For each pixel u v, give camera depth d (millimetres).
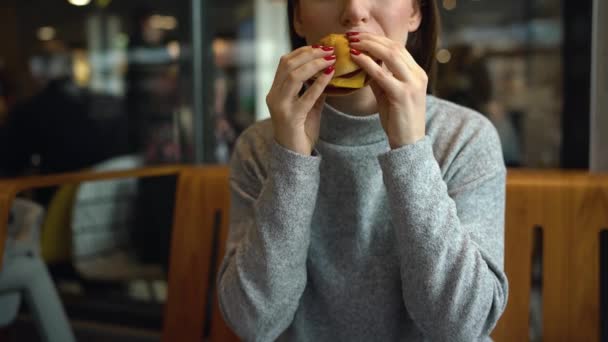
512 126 2215
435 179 766
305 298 917
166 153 2752
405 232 759
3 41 3033
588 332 1078
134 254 2387
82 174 1424
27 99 3027
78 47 2920
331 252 896
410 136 767
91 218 2322
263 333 853
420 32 943
